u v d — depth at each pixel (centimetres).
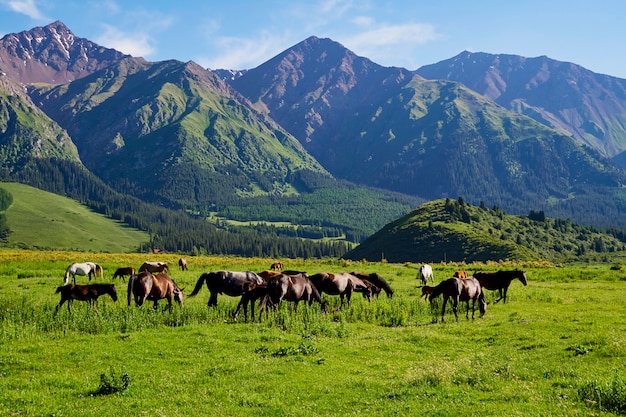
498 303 3084
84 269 4231
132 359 1614
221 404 1200
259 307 2330
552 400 1146
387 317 2450
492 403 1142
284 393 1278
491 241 14075
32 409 1157
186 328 2102
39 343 1833
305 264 7119
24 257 7356
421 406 1149
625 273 5456
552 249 18262
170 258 8675
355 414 1116
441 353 1716
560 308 2770
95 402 1217
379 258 15850
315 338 1944
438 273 5612
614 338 1709
